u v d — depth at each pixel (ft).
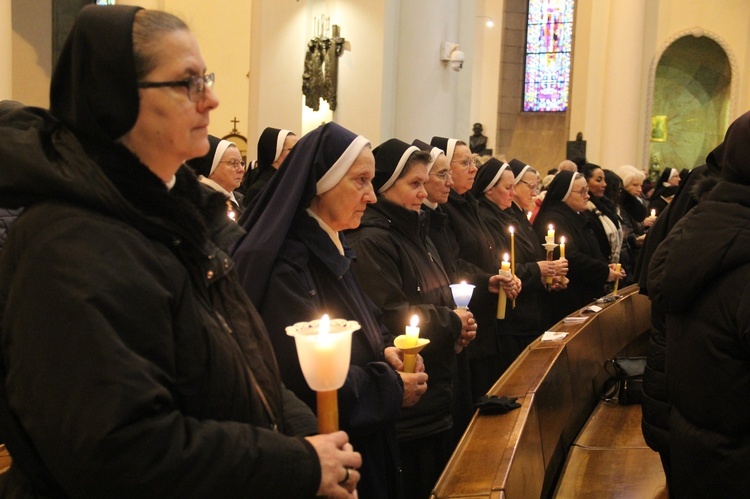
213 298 5.11
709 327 7.73
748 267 7.55
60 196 4.28
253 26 34.58
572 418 13.51
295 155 7.97
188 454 4.11
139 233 4.44
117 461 3.90
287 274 7.25
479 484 6.99
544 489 10.77
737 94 58.34
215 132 57.93
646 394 11.27
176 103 4.61
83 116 4.52
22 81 50.67
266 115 34.35
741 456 7.58
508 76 70.54
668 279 8.05
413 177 11.00
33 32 50.72
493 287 13.64
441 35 33.55
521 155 70.79
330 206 8.04
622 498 11.18
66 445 3.92
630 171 27.96
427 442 9.86
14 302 4.14
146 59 4.55
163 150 4.72
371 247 10.19
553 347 13.06
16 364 4.09
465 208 15.47
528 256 17.56
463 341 10.28
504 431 8.60
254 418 4.89
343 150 7.92
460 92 43.01
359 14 32.83
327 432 4.90
